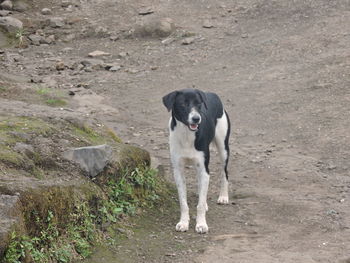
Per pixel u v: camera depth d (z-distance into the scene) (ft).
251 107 57.57
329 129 51.01
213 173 43.24
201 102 32.17
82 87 64.49
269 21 82.43
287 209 35.91
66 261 27.14
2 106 41.55
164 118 56.29
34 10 91.56
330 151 46.96
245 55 72.79
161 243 30.86
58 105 56.39
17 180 28.19
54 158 32.35
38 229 27.09
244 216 35.14
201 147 32.91
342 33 74.33
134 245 30.22
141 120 55.77
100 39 83.41
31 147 32.04
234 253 29.76
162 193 37.09
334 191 39.14
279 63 68.85
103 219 30.86
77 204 29.43
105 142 36.60
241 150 47.93
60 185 29.14
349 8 82.07
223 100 59.67
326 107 55.52
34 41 82.28
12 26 83.87
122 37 83.51
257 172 43.16
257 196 38.32
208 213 35.53
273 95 59.82
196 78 66.95
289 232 32.58
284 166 44.04
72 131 36.58
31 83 63.67
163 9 90.12
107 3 93.25
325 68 65.05
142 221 33.09
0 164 29.55
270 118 54.75
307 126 52.11
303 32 76.64
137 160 36.11
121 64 73.82
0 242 23.71
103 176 33.19
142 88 64.85
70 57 76.95
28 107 42.19
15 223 25.05
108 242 29.89
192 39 79.92
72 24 87.66
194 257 29.30
